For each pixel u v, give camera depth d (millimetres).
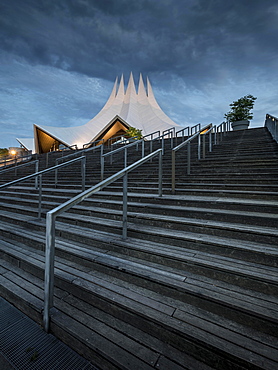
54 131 34938
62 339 1562
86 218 3102
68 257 2324
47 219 1623
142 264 2002
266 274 1598
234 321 1410
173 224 2494
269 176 3621
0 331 1654
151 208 2920
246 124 12750
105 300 1667
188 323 1390
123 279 1909
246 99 13008
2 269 2412
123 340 1407
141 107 55344
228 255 1935
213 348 1220
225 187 3430
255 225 2238
